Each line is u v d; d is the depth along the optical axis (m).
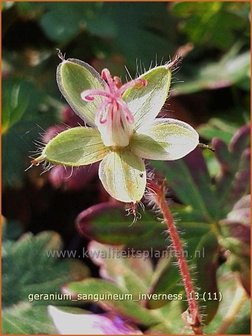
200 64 0.15
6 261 0.12
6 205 0.13
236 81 0.14
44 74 0.14
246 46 0.15
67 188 0.13
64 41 0.14
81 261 0.12
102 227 0.10
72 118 0.12
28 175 0.13
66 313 0.10
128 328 0.10
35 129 0.13
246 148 0.11
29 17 0.15
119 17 0.15
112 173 0.07
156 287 0.10
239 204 0.11
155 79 0.08
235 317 0.10
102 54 0.15
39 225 0.13
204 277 0.10
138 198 0.07
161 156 0.07
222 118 0.14
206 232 0.10
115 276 0.11
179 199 0.11
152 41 0.15
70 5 0.15
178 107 0.14
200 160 0.11
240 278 0.10
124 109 0.07
